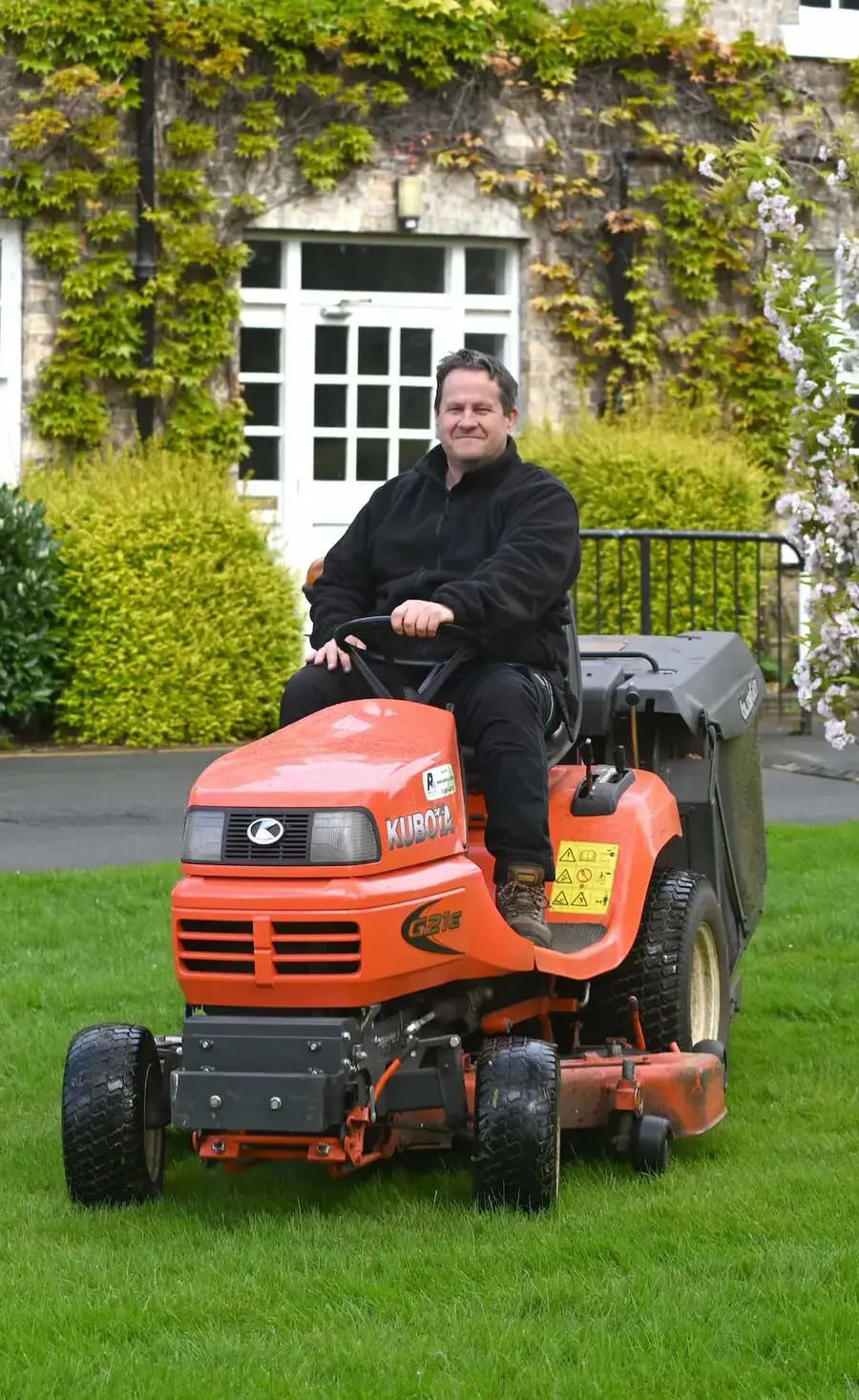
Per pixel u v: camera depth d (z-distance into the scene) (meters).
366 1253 5.03
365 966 5.11
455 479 6.27
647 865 6.16
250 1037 5.14
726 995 6.84
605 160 17.62
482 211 17.28
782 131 17.97
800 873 10.10
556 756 6.14
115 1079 5.46
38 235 16.00
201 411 16.50
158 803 12.15
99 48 15.98
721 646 7.62
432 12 16.73
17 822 11.51
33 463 16.14
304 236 16.95
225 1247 5.09
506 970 5.49
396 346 17.33
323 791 5.25
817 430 8.18
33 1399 4.07
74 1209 5.48
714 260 17.86
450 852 5.46
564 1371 4.19
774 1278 4.72
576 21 17.38
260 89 16.56
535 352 17.58
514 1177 5.26
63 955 8.55
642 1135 5.70
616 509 15.57
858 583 8.13
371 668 6.15
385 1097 5.37
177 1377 4.18
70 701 14.51
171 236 16.30
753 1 17.97
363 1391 4.09
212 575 14.68
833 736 8.36
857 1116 6.32
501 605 5.81
